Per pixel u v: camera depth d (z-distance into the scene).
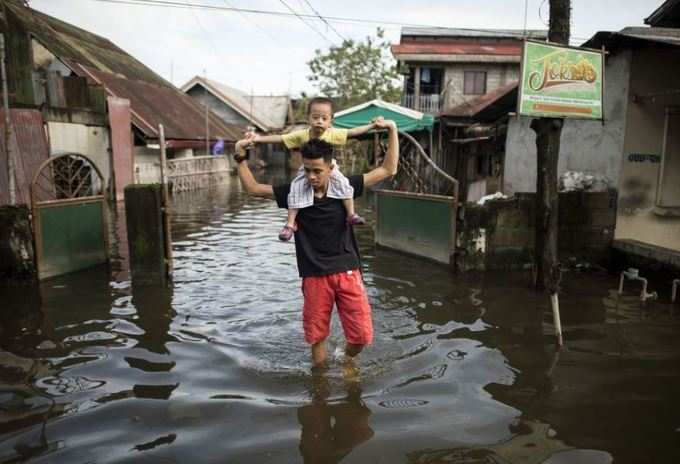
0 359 4.60
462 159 17.34
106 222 8.34
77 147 14.64
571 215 7.93
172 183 20.23
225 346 4.89
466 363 4.50
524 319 5.65
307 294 4.18
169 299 6.40
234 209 15.74
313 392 3.96
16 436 3.35
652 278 7.29
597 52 6.55
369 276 7.53
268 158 39.19
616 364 4.48
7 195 10.69
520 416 3.61
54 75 13.96
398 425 3.48
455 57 24.94
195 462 3.06
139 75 26.53
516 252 7.91
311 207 4.02
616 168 8.00
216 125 29.80
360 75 34.06
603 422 3.54
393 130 4.01
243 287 6.98
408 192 9.14
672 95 7.88
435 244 8.29
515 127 11.01
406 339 5.07
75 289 6.82
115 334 5.20
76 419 3.55
